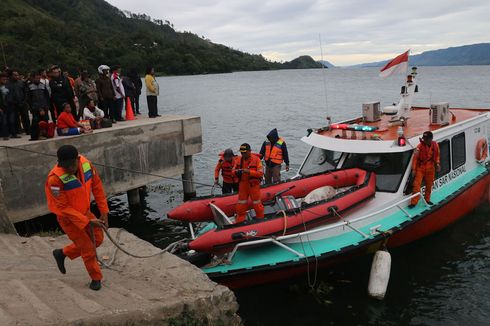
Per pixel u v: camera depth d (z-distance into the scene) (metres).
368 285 6.93
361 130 8.85
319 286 7.20
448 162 9.28
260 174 6.90
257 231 6.50
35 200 8.85
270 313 6.60
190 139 12.19
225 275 6.24
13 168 8.49
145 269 5.22
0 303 3.77
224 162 9.03
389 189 7.95
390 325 6.27
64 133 9.55
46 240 6.34
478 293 6.99
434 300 6.84
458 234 9.13
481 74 106.19
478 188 9.87
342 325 6.30
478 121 10.22
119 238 6.19
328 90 59.75
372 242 6.94
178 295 4.56
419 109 11.77
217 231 6.35
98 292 4.38
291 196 7.51
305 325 6.32
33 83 9.59
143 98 52.38
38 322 3.43
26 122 10.38
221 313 4.69
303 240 6.91
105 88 11.55
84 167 4.26
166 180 14.45
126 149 10.55
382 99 42.16
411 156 8.17
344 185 8.05
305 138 9.02
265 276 6.48
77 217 4.06
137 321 3.92
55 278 4.72
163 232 10.16
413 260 8.07
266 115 31.72
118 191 10.48
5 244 6.01
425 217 7.92
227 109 37.25
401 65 9.70
